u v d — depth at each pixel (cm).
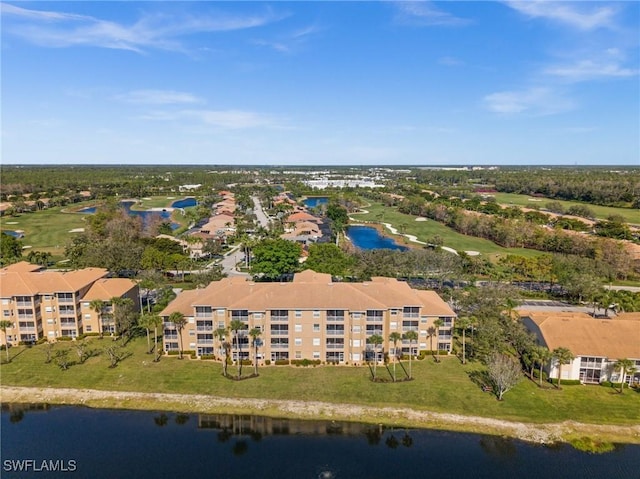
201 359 7781
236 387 6888
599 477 5184
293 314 7575
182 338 7994
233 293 7925
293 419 6191
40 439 5791
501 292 9388
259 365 7606
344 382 7038
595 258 13600
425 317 7975
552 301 10912
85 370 7369
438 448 5647
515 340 7606
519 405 6438
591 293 10044
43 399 6625
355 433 5925
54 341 8544
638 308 9169
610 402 6538
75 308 8588
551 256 13000
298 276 9156
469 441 5772
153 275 11069
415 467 5319
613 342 7088
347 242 16338
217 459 5447
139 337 8738
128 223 17738
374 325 7606
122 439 5800
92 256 12044
